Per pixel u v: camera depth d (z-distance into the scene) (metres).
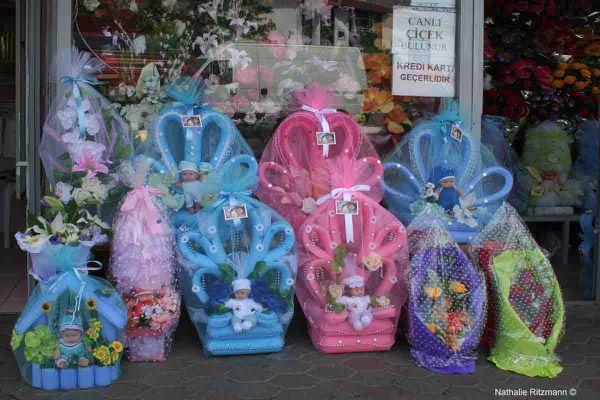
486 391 3.46
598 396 3.42
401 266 3.92
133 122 4.46
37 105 4.34
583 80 6.51
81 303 3.40
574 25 6.85
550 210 6.13
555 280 3.80
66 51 3.92
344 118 4.28
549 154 6.25
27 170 4.34
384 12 4.76
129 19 4.58
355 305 3.81
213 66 4.74
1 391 3.40
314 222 3.89
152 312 3.63
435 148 4.36
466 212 4.18
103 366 3.45
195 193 3.90
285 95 4.74
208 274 3.85
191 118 4.10
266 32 4.81
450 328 3.68
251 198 3.90
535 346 3.67
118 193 3.88
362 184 3.99
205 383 3.50
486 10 6.68
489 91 6.41
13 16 7.53
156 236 3.64
